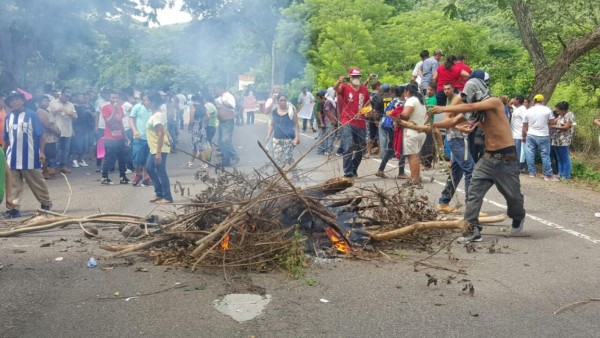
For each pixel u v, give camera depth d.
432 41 28.36
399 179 12.75
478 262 6.66
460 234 7.46
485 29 28.08
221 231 6.40
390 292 5.66
